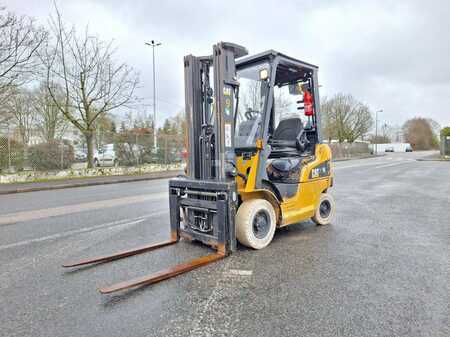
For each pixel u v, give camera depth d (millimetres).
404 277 3283
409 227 5379
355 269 3516
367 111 51312
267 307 2693
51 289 3121
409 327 2363
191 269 3543
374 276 3316
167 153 19516
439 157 35500
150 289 3080
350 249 4223
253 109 4633
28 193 10727
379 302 2754
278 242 4574
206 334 2309
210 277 3348
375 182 12469
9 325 2475
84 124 17156
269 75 4473
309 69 5246
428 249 4195
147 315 2598
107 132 16859
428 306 2676
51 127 21531
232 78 4125
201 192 4176
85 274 3480
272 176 5078
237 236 4203
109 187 12039
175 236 4574
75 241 4727
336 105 50062
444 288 3018
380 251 4133
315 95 5395
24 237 4945
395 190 10086
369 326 2381
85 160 15984
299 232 5121
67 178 14734
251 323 2447
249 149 4438
